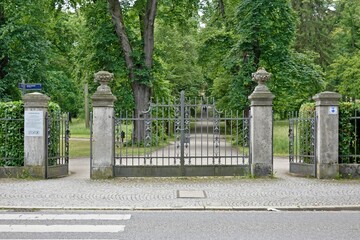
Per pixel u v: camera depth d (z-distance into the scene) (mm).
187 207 9531
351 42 44969
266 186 12094
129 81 27688
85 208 9461
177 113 14016
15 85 29156
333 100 13523
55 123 14375
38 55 30016
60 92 47000
